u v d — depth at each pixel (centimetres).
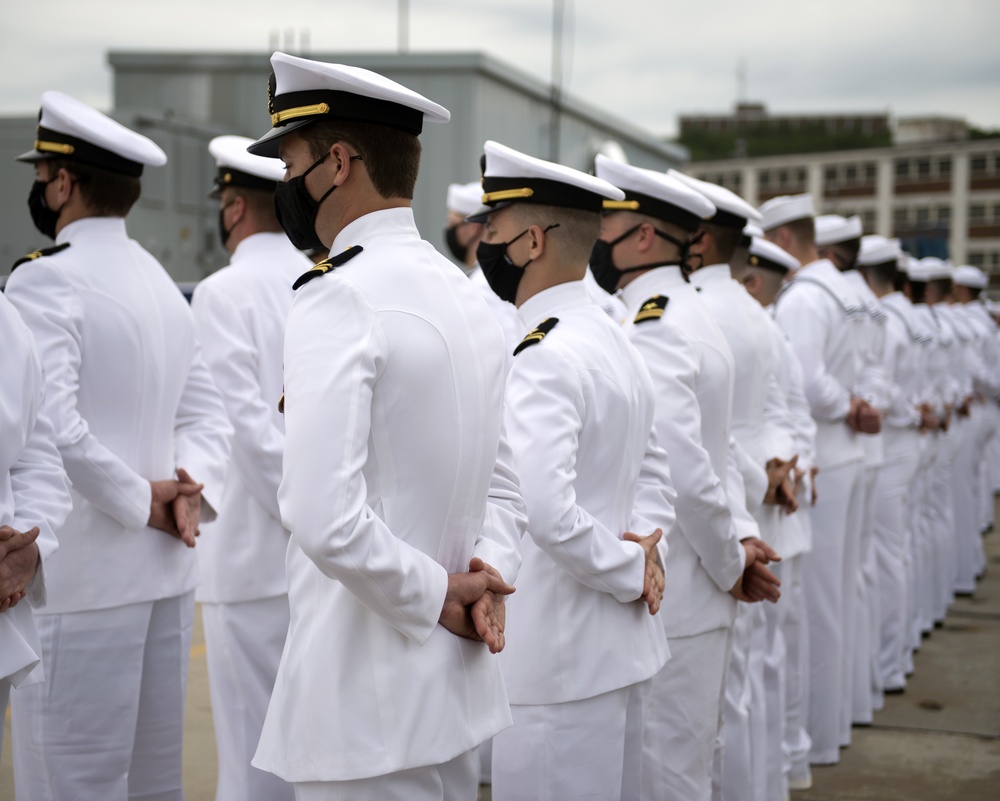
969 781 438
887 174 4503
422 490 187
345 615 187
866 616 504
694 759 292
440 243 841
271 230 354
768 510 380
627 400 244
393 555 176
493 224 256
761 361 350
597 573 236
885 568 558
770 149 7738
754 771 369
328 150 192
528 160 249
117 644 279
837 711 459
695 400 283
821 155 4531
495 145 255
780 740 391
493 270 257
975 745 479
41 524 218
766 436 383
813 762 457
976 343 921
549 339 239
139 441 285
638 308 304
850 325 477
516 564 206
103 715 278
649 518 259
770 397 394
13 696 278
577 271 254
